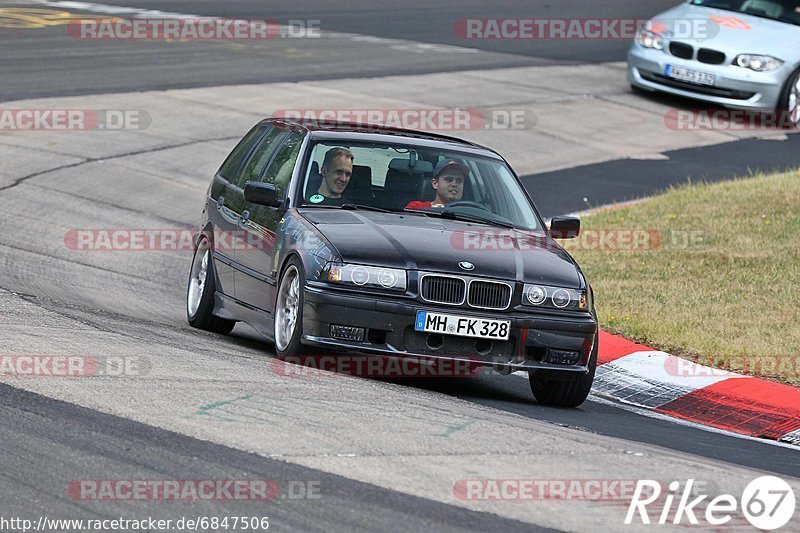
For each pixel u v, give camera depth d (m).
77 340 30.09
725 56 79.56
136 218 54.25
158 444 22.28
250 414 24.47
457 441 24.02
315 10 114.06
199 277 37.62
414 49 96.94
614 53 101.94
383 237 30.11
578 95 84.94
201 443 22.48
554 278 30.23
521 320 29.48
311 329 29.08
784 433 31.20
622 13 117.94
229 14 107.56
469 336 29.16
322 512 19.50
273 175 34.47
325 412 25.11
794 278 45.44
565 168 68.56
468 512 20.00
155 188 59.06
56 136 64.62
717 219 54.84
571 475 22.59
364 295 28.92
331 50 93.75
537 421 27.66
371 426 24.41
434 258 29.52
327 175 32.91
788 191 59.19
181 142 66.44
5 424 22.80
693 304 42.19
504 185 34.31
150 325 34.81
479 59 94.75
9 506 19.00
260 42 94.81
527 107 80.38
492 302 29.47
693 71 80.44
